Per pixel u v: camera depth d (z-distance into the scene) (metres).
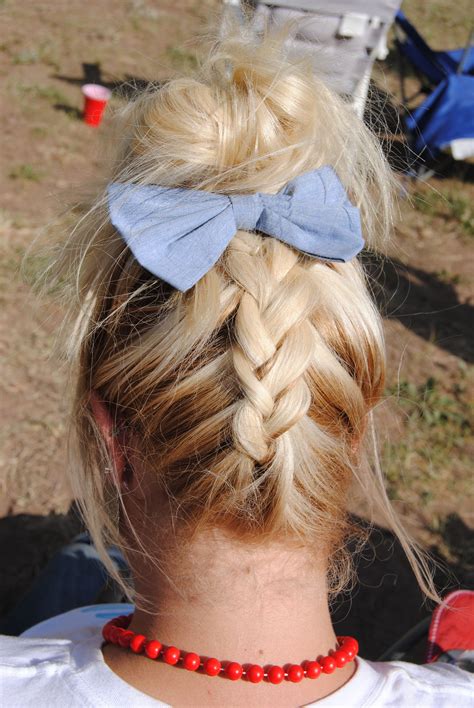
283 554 0.85
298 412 0.77
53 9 8.66
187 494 0.81
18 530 2.91
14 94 6.54
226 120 0.88
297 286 0.80
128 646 0.89
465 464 3.46
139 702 0.84
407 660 1.86
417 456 3.46
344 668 0.91
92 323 0.91
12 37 7.78
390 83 7.46
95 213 0.97
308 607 0.87
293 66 0.94
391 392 3.80
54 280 1.14
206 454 0.79
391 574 2.88
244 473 0.78
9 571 2.76
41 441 3.30
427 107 5.75
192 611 0.86
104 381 0.86
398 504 3.20
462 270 5.04
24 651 0.94
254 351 0.76
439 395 3.89
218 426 0.78
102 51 7.63
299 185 0.86
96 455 0.98
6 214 4.84
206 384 0.78
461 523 3.16
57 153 5.70
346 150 0.98
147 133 0.91
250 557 0.84
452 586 2.87
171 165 0.88
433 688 0.93
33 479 3.12
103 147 1.12
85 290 0.94
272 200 0.83
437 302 4.70
